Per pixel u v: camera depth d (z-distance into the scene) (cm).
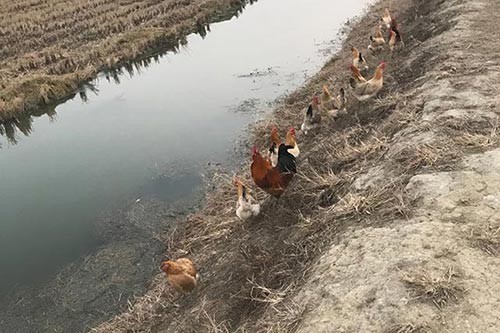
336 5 2598
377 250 506
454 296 427
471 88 805
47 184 1312
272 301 552
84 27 2395
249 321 592
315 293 495
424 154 638
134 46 2164
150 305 802
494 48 978
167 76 1995
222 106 1628
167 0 2781
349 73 1368
